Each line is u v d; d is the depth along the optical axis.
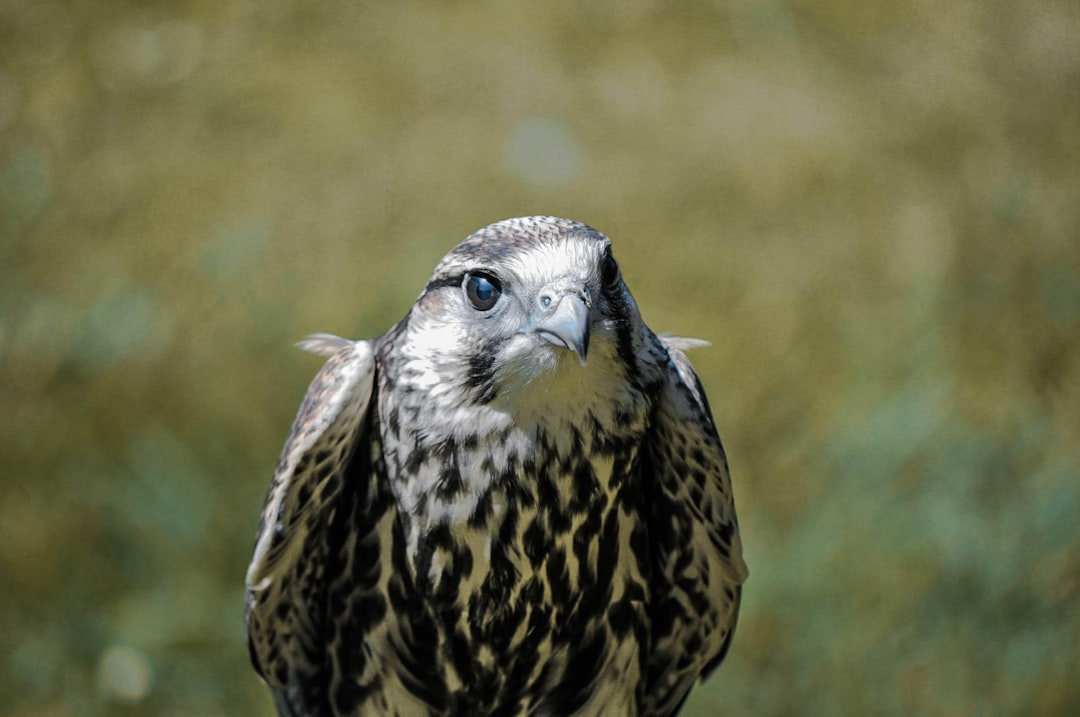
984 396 12.03
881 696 9.44
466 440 6.24
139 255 13.68
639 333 6.36
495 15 17.02
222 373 12.02
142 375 11.98
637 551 6.61
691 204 14.46
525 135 15.23
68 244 13.75
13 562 10.31
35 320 12.45
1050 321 12.92
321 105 15.70
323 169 14.86
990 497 10.28
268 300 12.97
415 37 16.69
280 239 13.92
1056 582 9.70
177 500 10.32
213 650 9.83
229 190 14.57
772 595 9.94
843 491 10.47
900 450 10.59
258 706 9.60
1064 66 16.11
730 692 9.59
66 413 11.56
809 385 12.21
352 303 13.05
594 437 6.29
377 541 6.47
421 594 6.44
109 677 9.68
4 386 11.80
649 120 15.52
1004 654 9.45
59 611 10.04
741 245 13.98
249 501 10.37
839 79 16.11
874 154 15.06
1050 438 11.12
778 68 16.25
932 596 9.73
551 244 6.15
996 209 14.15
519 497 6.29
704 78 16.14
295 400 11.52
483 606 6.43
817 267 13.65
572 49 16.50
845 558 9.98
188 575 10.09
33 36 16.48
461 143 15.16
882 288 13.41
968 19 16.67
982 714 9.29
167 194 14.52
